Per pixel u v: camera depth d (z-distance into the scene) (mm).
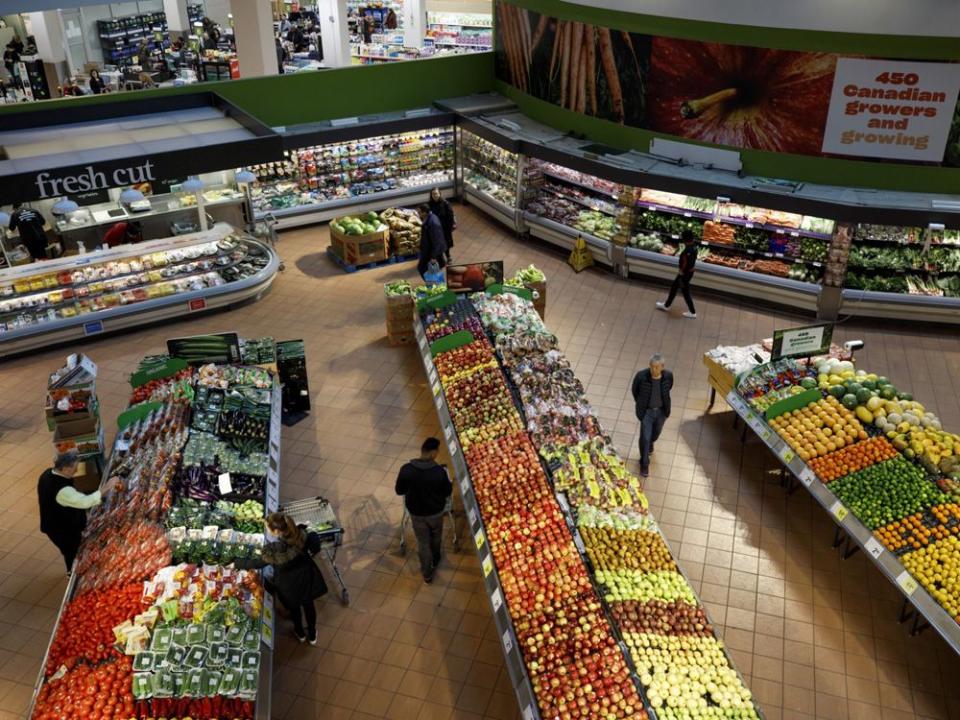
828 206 12180
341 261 14859
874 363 11992
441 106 17297
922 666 7301
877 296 12672
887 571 7418
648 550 7211
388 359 11914
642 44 13844
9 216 13164
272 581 7047
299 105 16562
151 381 9703
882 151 12648
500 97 17859
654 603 6660
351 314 13227
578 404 9156
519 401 9391
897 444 8648
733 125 13508
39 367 11750
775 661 7336
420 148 17500
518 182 15656
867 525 7695
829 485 8234
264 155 14062
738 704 5887
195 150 13352
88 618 6559
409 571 8242
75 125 15055
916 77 11961
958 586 6953
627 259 14273
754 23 12578
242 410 9164
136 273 12820
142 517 7641
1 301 11961
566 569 6906
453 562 8359
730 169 13797
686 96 13758
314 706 6875
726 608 7871
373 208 16875
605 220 15078
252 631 6582
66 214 14414
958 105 11992
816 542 8688
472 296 11469
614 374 11562
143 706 5941
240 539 7500
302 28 28594
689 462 9812
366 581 8109
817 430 8914
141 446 8664
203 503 7852
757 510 9109
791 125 13016
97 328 12227
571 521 7551
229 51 26203
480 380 9516
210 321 12961
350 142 16922
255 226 15586
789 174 13391
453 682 7113
